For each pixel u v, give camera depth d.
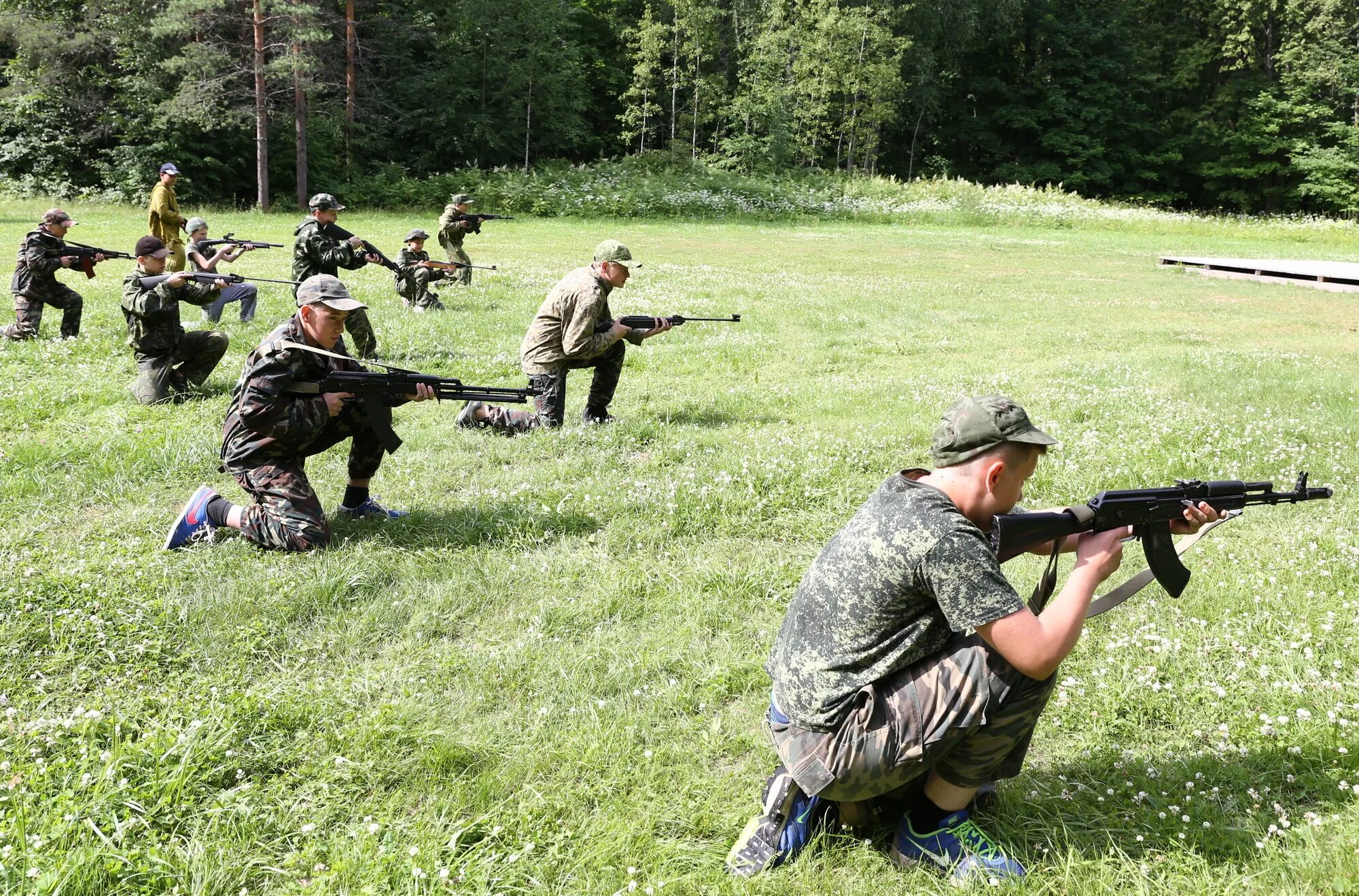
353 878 2.75
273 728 3.47
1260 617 4.48
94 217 28.98
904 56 49.97
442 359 9.88
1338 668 4.05
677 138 50.53
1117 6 57.25
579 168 42.66
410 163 44.62
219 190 37.03
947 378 10.01
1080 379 9.91
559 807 3.15
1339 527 5.68
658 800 3.21
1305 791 3.28
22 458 6.31
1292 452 7.05
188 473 6.31
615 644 4.27
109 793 2.97
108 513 5.70
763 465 6.58
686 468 6.65
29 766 3.09
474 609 4.62
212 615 4.33
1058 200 40.12
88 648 4.01
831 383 9.73
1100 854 2.94
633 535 5.48
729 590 4.82
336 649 4.19
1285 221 40.75
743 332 12.45
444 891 2.71
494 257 21.12
